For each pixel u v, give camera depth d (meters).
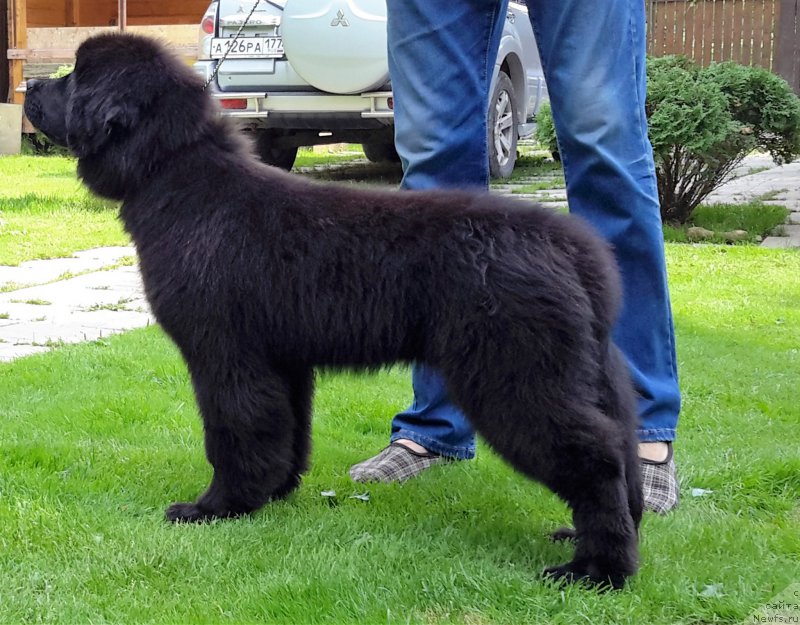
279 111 9.83
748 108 8.59
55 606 2.30
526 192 10.04
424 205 2.69
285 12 9.44
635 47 3.01
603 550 2.46
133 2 17.70
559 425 2.43
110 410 3.90
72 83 3.07
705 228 8.80
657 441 3.11
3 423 3.72
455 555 2.62
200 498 2.95
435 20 3.11
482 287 2.49
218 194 2.84
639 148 3.04
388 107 9.59
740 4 15.59
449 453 3.43
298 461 3.13
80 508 2.88
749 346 5.13
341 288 2.67
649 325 3.09
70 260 7.36
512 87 11.25
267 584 2.41
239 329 2.76
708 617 2.32
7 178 11.66
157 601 2.35
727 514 2.97
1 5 15.54
